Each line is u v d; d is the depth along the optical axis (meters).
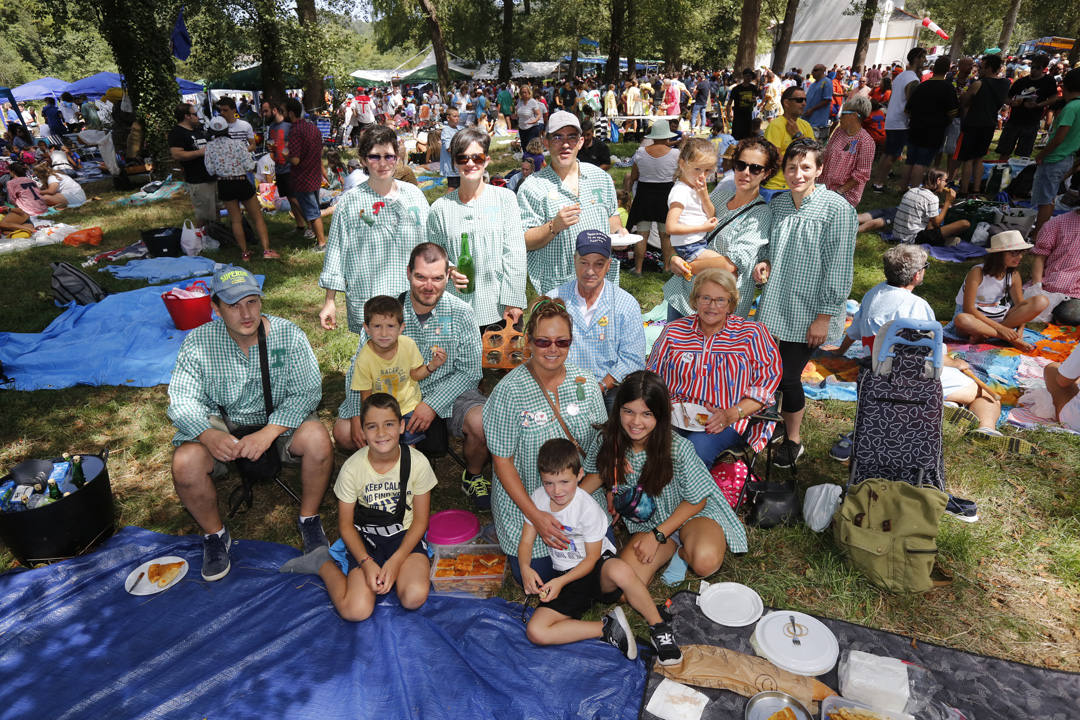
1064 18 37.03
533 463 3.44
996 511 3.95
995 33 62.12
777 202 4.09
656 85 28.17
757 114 19.48
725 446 3.85
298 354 3.69
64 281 7.47
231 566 3.56
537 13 44.41
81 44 52.16
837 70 25.38
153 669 2.90
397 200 4.37
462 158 4.15
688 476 3.35
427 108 24.69
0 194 13.16
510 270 4.47
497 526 3.50
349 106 20.72
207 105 25.25
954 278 7.46
